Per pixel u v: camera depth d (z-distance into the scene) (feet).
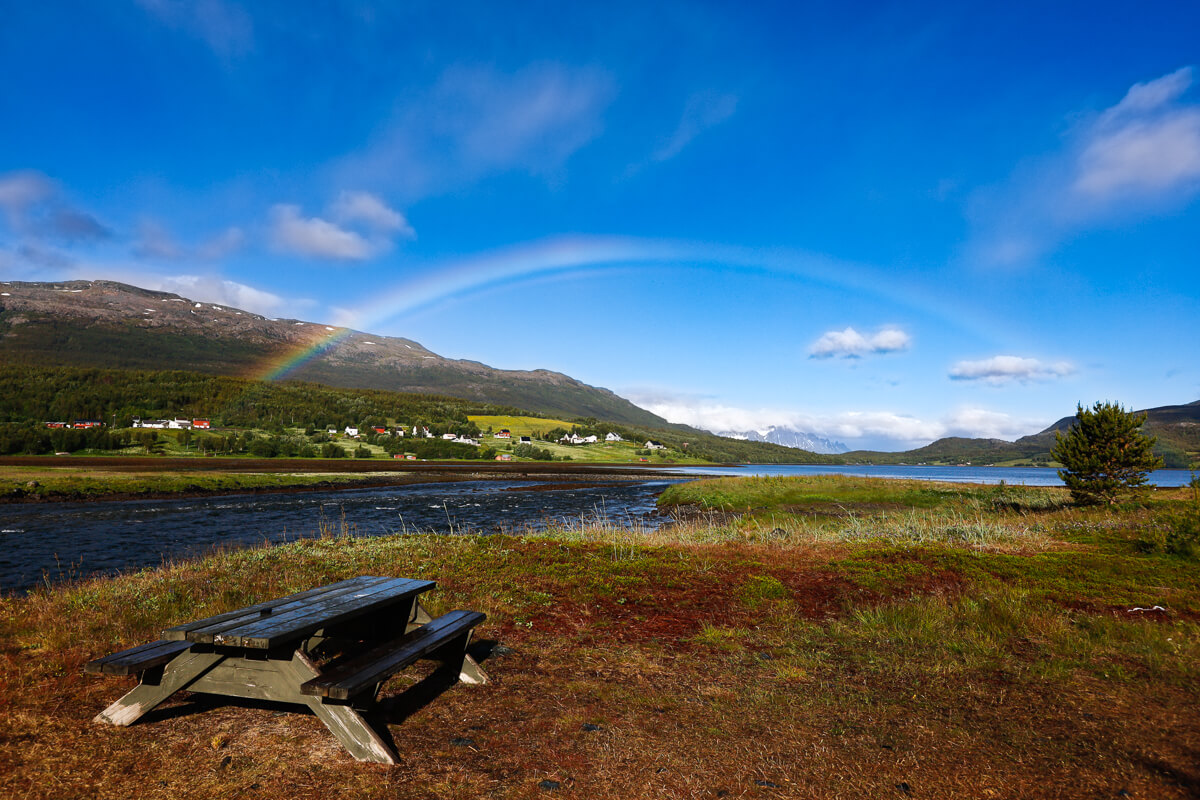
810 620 25.66
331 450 398.62
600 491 196.44
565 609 27.12
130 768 12.19
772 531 62.64
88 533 77.71
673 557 40.88
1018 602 26.25
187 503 125.39
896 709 16.10
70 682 16.47
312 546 45.50
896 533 56.34
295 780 12.00
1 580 46.78
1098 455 74.90
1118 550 43.01
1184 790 11.85
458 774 12.44
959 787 12.10
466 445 533.96
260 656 13.94
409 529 88.79
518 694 17.17
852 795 11.81
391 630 20.81
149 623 22.74
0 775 11.60
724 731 14.78
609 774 12.60
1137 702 16.43
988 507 105.91
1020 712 15.84
